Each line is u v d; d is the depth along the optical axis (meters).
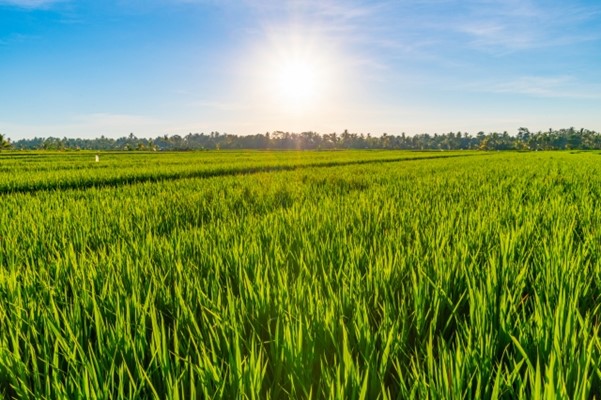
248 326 2.52
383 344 2.11
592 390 1.84
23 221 6.23
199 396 1.86
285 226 5.30
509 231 4.38
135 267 3.34
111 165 29.61
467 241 4.06
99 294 2.95
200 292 2.72
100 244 4.89
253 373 1.78
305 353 2.02
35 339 2.33
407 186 11.41
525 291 3.14
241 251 3.79
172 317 2.64
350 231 5.08
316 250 3.94
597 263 3.29
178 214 6.81
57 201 8.80
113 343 2.16
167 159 44.00
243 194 9.88
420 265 3.22
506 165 25.77
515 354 2.08
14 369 1.99
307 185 12.20
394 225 5.37
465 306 2.83
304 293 2.71
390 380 2.02
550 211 6.07
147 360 2.16
